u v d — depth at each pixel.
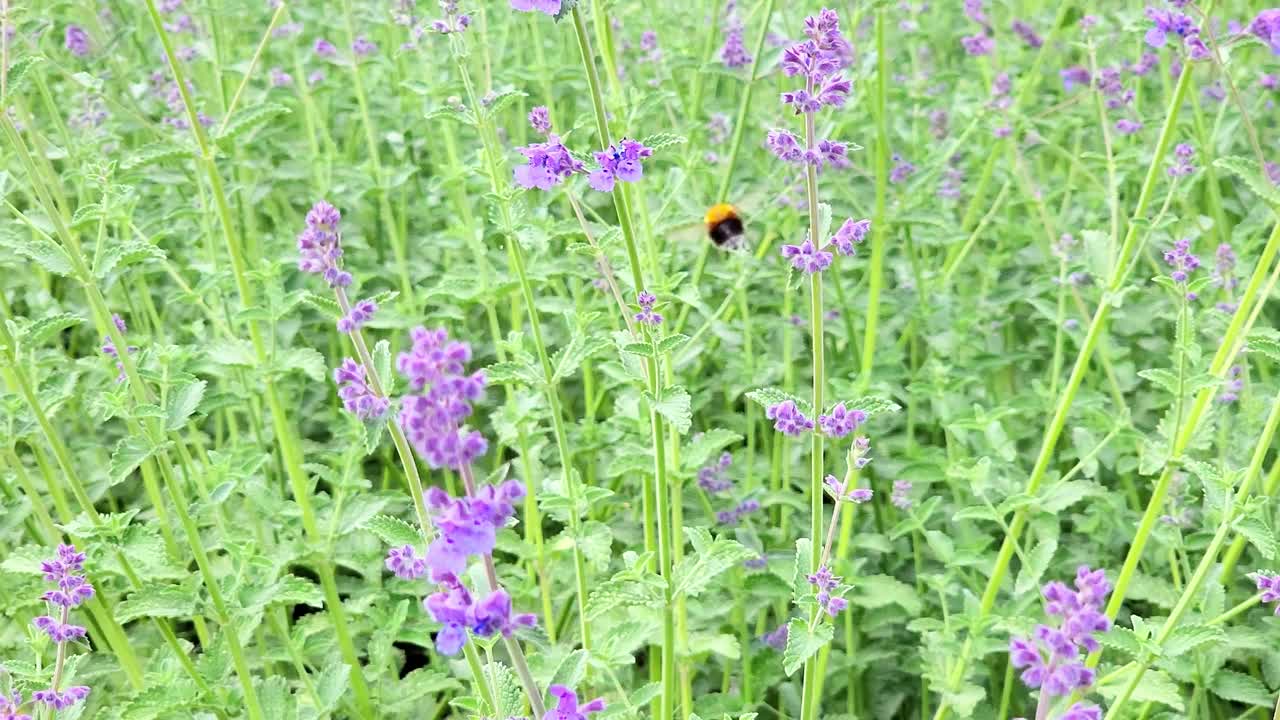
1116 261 0.72
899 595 0.77
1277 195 0.63
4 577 0.79
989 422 0.77
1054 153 1.19
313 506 0.78
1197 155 0.94
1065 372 0.96
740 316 1.01
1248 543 0.79
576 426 0.88
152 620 0.82
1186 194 0.89
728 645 0.72
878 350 0.96
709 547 0.62
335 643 0.77
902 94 1.04
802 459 0.90
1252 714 0.76
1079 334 0.88
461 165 0.89
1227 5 1.10
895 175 0.98
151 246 0.68
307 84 1.11
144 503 0.89
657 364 0.60
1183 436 0.65
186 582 0.68
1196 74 1.02
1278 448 0.86
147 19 1.25
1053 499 0.72
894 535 0.76
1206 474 0.63
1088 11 1.04
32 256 0.67
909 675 0.82
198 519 0.80
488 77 0.83
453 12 0.73
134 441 0.65
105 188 0.69
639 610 0.71
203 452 0.86
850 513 0.76
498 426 0.79
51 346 0.98
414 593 0.78
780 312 1.01
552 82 1.01
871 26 1.23
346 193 1.02
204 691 0.67
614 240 0.68
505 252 0.98
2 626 0.79
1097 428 0.85
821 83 0.56
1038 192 0.94
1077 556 0.81
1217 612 0.67
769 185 0.93
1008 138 0.94
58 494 0.78
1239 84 1.05
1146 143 1.03
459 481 0.94
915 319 0.94
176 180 0.95
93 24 1.06
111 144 1.00
